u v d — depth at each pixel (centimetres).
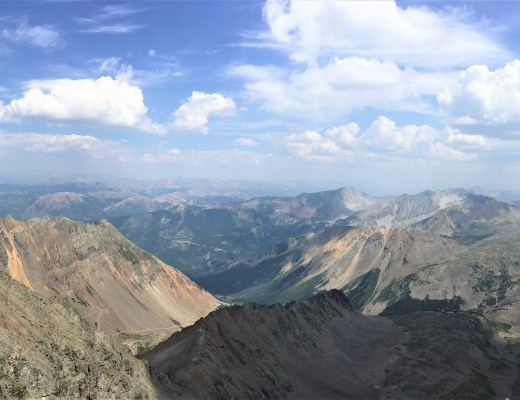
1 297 9250
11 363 7700
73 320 10638
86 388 9000
